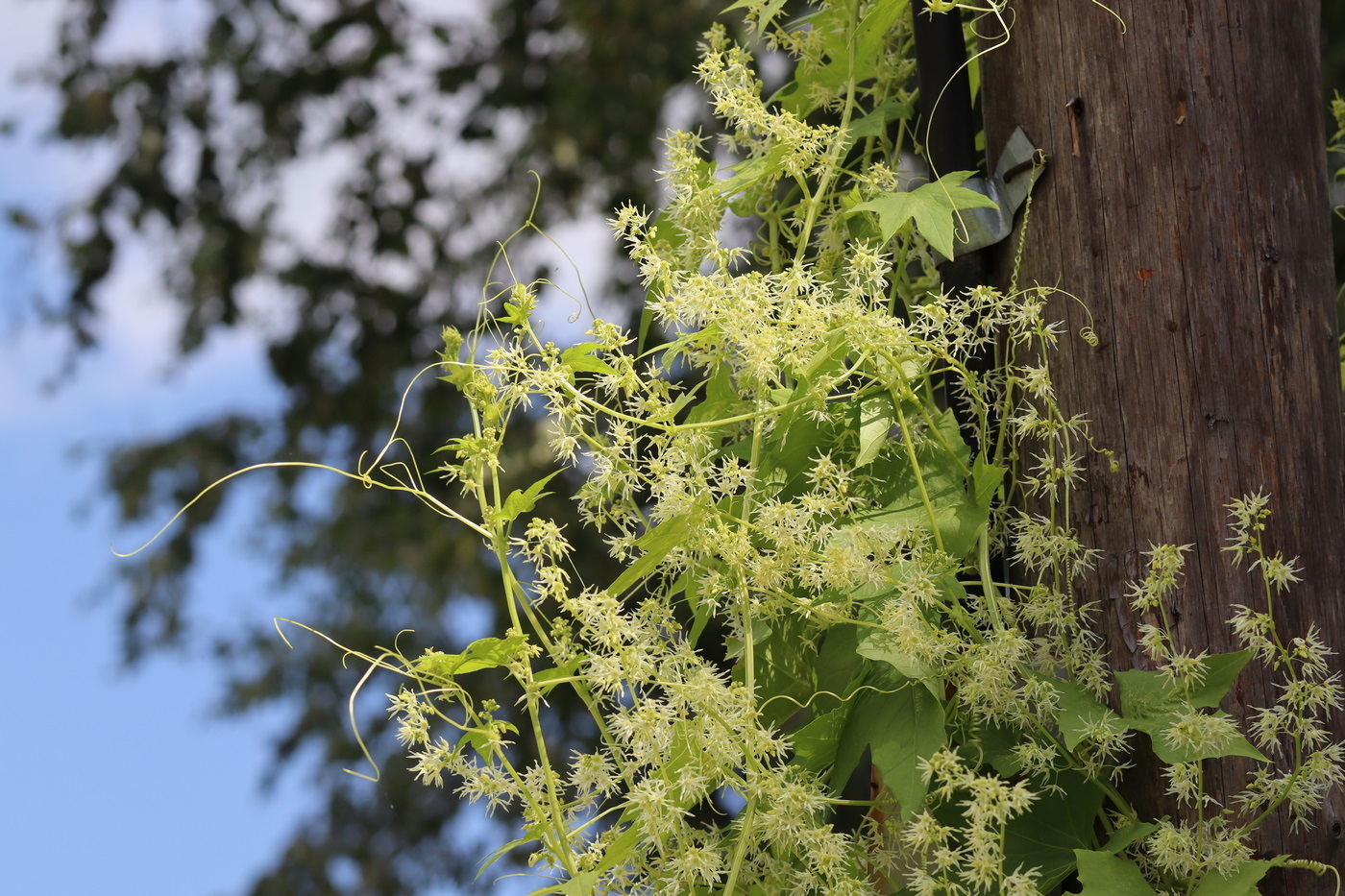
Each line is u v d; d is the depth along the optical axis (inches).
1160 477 122.4
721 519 125.2
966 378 125.0
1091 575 123.3
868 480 126.3
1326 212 125.0
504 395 124.3
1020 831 121.9
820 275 131.6
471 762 122.6
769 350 123.5
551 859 123.5
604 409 124.4
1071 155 125.0
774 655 127.3
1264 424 122.3
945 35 131.4
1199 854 119.6
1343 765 120.9
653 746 121.9
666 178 130.5
